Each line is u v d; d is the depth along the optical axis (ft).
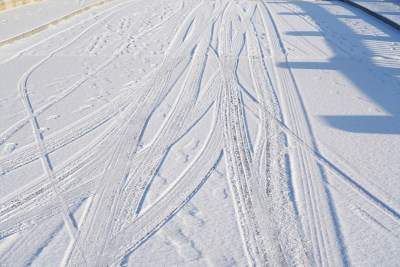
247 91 20.84
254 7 39.14
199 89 21.18
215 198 12.78
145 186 13.44
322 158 14.84
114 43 28.78
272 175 13.91
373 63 24.82
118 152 15.46
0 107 19.01
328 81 22.06
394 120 17.67
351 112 18.42
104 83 21.94
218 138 16.39
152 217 12.00
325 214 12.00
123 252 10.68
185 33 31.07
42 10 37.24
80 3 40.22
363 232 11.28
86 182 13.69
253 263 10.27
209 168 14.39
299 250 10.70
